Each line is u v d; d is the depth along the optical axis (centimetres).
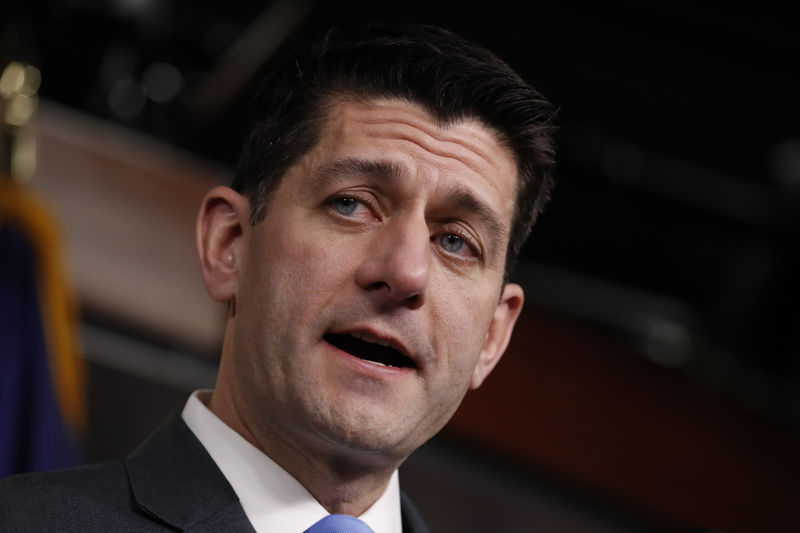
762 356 1275
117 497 321
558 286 1253
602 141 1202
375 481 349
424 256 328
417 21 1040
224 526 318
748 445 1261
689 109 1171
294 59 380
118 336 955
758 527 1246
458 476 1142
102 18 951
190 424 358
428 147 346
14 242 752
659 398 1248
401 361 347
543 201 395
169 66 983
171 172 988
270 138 368
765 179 1238
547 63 1124
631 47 1108
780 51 1095
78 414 743
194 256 996
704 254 1317
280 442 341
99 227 951
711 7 1058
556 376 1218
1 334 722
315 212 342
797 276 1280
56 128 940
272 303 334
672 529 1221
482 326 354
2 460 695
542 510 1170
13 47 830
